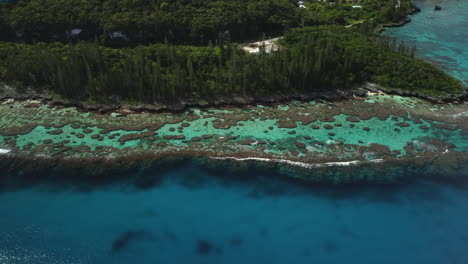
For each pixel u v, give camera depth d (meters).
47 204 66.00
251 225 63.88
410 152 78.19
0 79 98.94
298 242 61.19
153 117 88.56
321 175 72.75
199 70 101.50
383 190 69.94
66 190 68.75
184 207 66.56
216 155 76.88
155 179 71.75
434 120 89.50
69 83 92.50
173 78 97.06
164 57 104.44
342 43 118.94
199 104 93.31
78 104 91.56
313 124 87.25
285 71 99.44
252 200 68.06
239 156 76.75
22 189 68.75
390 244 60.81
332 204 67.25
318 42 112.38
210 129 84.62
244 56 105.00
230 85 96.94
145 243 60.41
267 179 72.06
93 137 80.81
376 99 98.69
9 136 80.38
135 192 68.94
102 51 104.88
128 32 117.88
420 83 102.12
